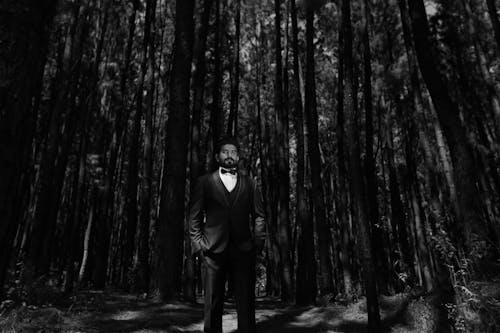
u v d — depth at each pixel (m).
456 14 11.46
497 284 3.38
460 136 4.55
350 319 5.21
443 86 4.73
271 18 15.17
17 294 5.10
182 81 7.52
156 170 17.30
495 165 11.00
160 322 4.62
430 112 10.13
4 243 2.71
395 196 10.77
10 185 2.68
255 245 2.89
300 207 8.46
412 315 4.47
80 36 11.02
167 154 7.25
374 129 13.86
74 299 5.83
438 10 11.54
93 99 13.31
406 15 8.77
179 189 7.14
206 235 2.85
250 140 18.70
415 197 10.64
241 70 17.27
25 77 2.69
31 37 2.74
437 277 4.69
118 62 14.77
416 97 8.40
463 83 11.27
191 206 2.92
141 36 15.12
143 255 10.50
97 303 6.07
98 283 13.04
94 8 13.36
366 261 3.75
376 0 11.47
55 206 10.47
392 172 11.05
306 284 7.98
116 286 13.64
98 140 14.73
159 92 15.62
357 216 3.88
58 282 11.70
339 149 10.44
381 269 7.94
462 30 11.55
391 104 11.73
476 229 4.27
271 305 8.86
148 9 12.93
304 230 8.23
